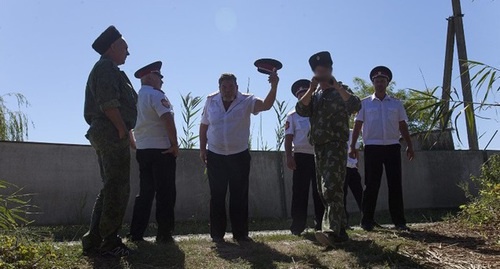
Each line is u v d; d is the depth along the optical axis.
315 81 5.43
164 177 5.82
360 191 8.02
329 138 5.41
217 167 6.07
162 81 6.14
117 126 4.60
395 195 6.88
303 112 5.61
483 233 6.34
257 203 9.75
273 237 6.21
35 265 4.34
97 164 8.48
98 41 4.92
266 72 5.95
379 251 5.21
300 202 6.69
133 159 8.74
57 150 8.19
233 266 4.73
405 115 7.01
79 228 7.38
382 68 6.98
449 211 10.58
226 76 6.07
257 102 6.12
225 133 6.03
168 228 5.84
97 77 4.64
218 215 6.04
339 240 5.33
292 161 6.74
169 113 5.77
